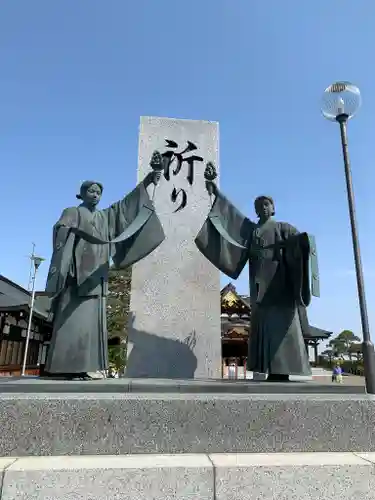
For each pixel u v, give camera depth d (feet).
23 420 13.93
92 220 19.70
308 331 21.33
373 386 17.62
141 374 25.80
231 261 22.11
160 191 29.27
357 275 20.07
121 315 67.26
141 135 30.30
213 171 23.22
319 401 15.39
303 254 19.67
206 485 12.35
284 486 12.59
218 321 27.14
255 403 15.06
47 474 11.98
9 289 97.60
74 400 14.28
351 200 21.29
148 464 12.65
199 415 14.69
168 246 28.17
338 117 22.82
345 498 12.69
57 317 18.49
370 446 15.08
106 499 11.93
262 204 21.99
